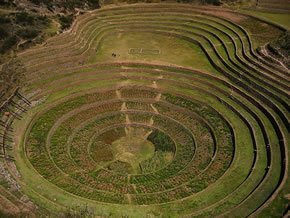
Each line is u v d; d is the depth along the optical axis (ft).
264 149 143.02
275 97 161.07
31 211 115.14
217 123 158.71
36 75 175.73
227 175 134.21
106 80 180.55
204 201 125.18
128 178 137.80
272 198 120.37
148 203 126.62
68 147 149.59
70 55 188.75
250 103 163.84
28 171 134.82
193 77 180.75
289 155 136.36
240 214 117.91
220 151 146.00
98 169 141.38
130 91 175.52
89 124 160.15
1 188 123.85
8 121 153.89
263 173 133.39
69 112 163.22
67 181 135.13
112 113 165.37
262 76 171.94
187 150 149.48
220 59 188.55
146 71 185.16
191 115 164.14
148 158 146.51
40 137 152.05
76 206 122.11
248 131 152.87
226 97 169.37
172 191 131.54
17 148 143.84
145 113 165.99
